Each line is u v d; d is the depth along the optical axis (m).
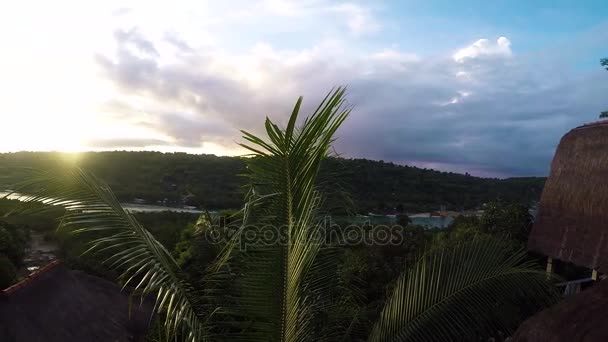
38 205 3.30
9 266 19.53
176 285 3.48
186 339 3.45
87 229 3.29
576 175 6.62
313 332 4.08
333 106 3.08
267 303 3.60
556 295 4.09
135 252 3.35
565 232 6.28
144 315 12.20
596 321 3.41
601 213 5.79
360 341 4.95
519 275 4.05
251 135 3.09
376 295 7.88
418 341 3.94
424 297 4.09
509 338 3.93
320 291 4.37
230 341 3.72
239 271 3.59
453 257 4.27
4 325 8.77
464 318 3.91
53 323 9.84
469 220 15.77
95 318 11.12
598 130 6.65
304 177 3.25
